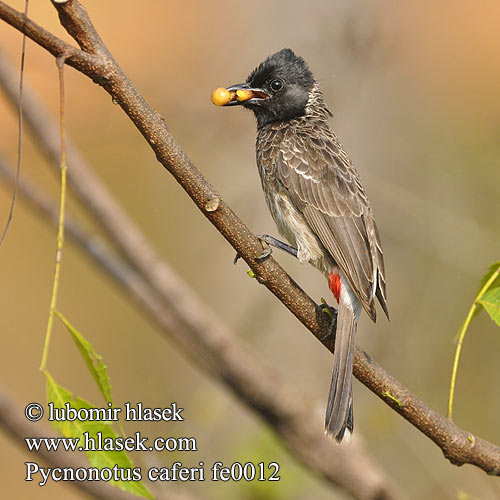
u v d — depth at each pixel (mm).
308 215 8070
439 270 12180
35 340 15828
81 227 8555
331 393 6211
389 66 12383
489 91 14773
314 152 8273
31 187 8586
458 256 12039
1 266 16359
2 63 8438
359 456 7762
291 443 7727
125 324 15641
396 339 11773
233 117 11906
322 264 8102
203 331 8078
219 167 11945
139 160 16547
